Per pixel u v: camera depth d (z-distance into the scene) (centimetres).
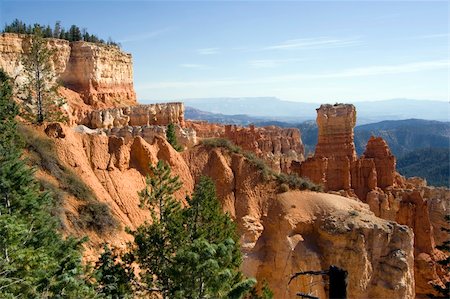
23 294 2050
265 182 5434
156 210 4528
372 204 6200
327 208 4797
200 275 2156
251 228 4925
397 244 4388
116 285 2530
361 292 4166
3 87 4934
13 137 3819
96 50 7762
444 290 3506
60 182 4034
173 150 5441
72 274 2119
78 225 3669
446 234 6450
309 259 4334
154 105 7694
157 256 2900
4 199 2898
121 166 4850
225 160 5634
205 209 3303
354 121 6906
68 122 5862
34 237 2575
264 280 4100
